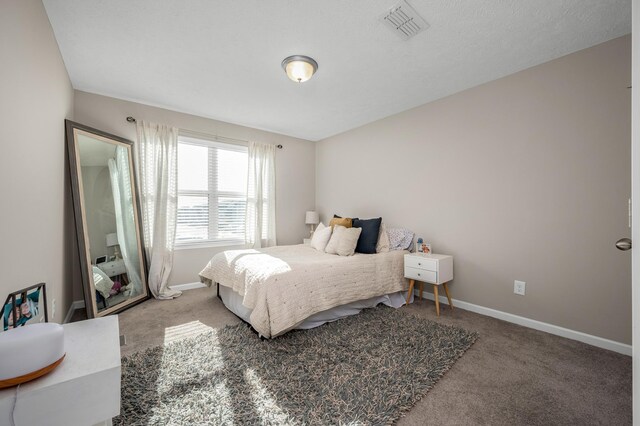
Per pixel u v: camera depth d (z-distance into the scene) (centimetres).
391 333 220
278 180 442
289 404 138
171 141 339
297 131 434
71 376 77
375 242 319
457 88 283
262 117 371
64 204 233
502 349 199
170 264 334
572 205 219
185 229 359
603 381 161
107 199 280
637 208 76
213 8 172
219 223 387
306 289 223
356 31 194
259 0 165
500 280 259
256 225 407
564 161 222
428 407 140
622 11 174
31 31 146
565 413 136
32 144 149
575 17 179
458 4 168
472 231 280
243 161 409
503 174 257
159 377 159
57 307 206
